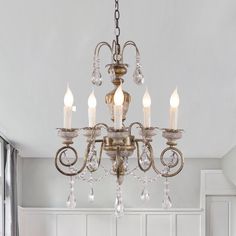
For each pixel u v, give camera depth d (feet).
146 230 25.55
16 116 21.12
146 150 9.11
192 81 18.31
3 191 23.67
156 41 16.16
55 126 21.80
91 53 16.70
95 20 15.29
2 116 21.17
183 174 25.81
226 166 25.16
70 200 9.04
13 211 23.50
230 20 15.24
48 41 16.19
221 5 14.71
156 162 25.41
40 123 21.66
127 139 9.04
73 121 21.15
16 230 23.86
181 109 20.40
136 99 19.44
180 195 25.79
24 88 18.81
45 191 25.75
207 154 25.32
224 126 21.93
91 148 9.15
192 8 14.83
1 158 23.48
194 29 15.65
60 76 17.98
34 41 16.17
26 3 14.69
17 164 25.16
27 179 25.81
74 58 16.98
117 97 8.11
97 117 20.80
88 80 18.16
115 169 9.21
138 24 15.43
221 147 24.47
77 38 16.05
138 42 16.17
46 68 17.54
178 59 17.07
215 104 19.95
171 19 15.26
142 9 14.85
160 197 25.62
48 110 20.40
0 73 17.87
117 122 8.11
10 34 15.85
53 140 23.41
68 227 25.57
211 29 15.62
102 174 25.64
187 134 22.91
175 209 25.62
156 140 23.13
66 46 16.42
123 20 15.26
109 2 14.62
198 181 25.84
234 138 23.21
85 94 19.10
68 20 15.31
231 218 25.99
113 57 9.50
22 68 17.53
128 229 25.61
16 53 16.71
